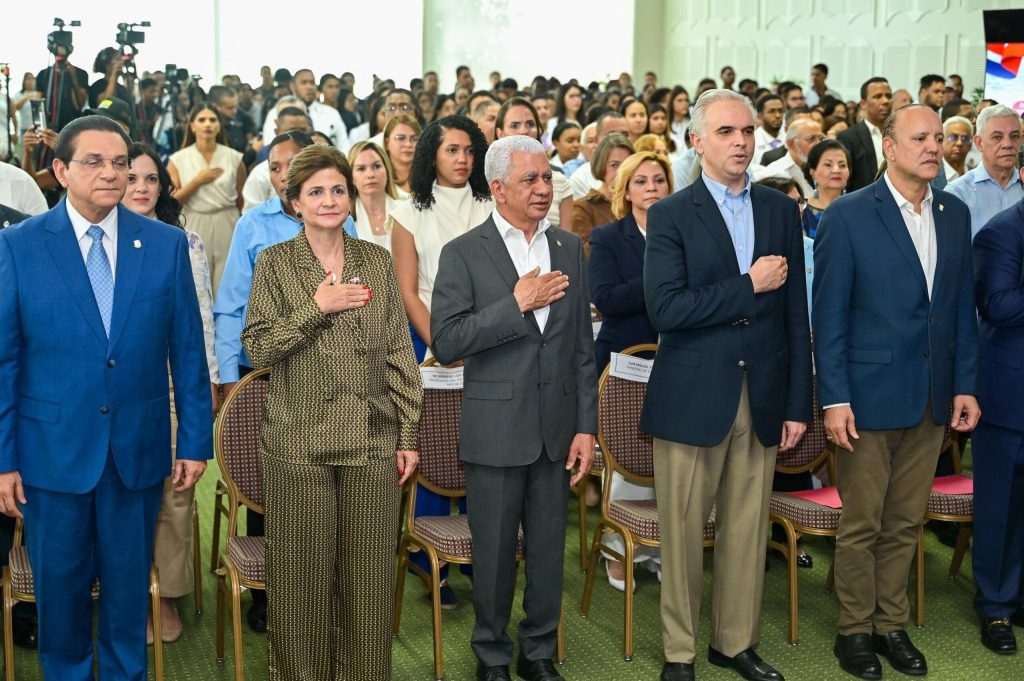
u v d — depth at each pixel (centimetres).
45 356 264
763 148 784
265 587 288
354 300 270
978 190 453
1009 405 334
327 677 288
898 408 311
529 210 288
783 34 1502
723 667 324
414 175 366
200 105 656
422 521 337
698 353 299
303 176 274
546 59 1673
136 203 334
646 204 404
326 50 1529
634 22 1694
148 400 275
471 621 361
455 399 349
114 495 273
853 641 326
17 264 261
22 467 267
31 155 518
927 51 1327
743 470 307
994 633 343
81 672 283
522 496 298
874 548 333
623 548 378
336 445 271
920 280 312
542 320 294
